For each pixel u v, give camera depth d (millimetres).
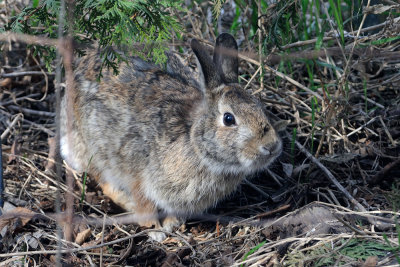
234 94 8664
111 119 9992
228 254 8477
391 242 7875
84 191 10125
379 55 10602
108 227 9586
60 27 7512
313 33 13016
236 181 9383
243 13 12953
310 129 11383
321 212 8898
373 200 9438
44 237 9062
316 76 12391
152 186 9633
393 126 11055
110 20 8672
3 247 8914
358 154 10477
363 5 11773
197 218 9930
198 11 13156
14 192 10359
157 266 8445
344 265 7539
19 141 11828
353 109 11305
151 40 8945
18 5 13008
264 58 10570
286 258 8047
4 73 12836
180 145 9195
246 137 8336
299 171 10406
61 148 10945
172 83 10234
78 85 10430
